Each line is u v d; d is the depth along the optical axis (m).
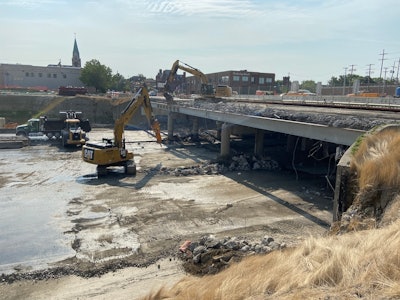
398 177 12.88
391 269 6.36
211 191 27.52
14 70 116.31
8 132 55.41
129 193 26.56
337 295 5.82
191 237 18.67
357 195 13.67
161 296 9.14
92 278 14.73
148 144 51.31
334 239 9.51
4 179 30.25
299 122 26.67
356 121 22.16
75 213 22.12
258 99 56.22
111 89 143.88
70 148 45.88
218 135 54.88
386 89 75.81
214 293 7.46
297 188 28.73
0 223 20.33
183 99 66.31
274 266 8.49
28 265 15.66
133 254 16.72
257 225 20.42
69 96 79.56
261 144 40.66
